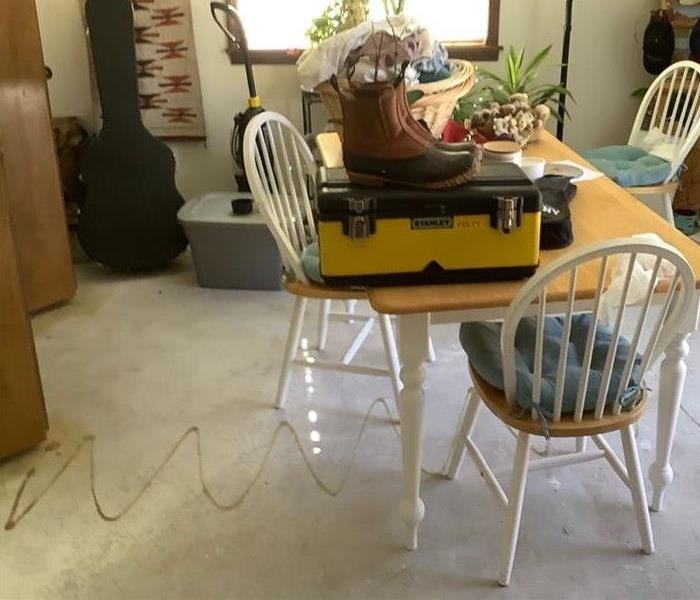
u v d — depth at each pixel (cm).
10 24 297
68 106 388
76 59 380
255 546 212
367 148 176
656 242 160
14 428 241
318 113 389
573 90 399
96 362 300
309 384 283
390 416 265
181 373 292
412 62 221
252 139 236
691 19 367
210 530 218
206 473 240
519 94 292
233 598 197
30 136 313
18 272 233
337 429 259
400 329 182
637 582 199
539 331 171
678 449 244
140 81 381
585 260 160
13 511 227
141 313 336
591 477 234
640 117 343
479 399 213
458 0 379
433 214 175
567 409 184
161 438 256
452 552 209
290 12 377
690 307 176
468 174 176
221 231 342
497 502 211
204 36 378
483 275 181
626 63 394
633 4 382
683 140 321
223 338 315
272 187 253
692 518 218
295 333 261
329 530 217
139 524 221
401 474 238
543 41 387
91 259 383
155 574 205
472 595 196
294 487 233
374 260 178
